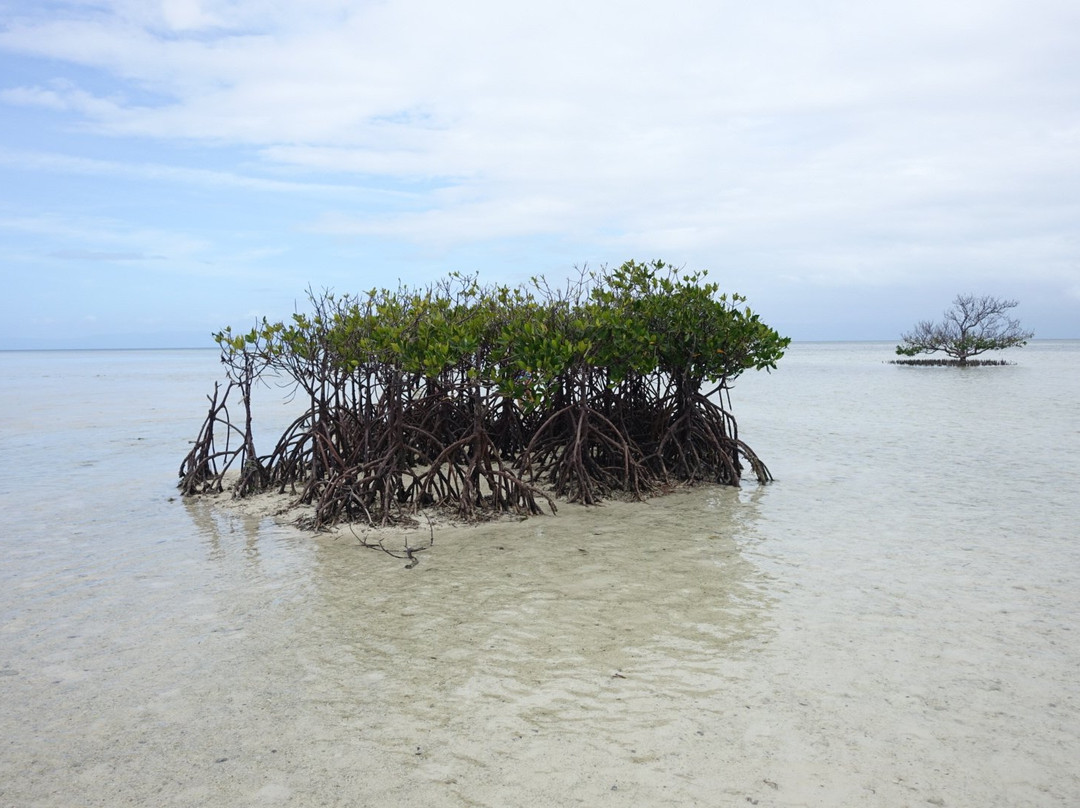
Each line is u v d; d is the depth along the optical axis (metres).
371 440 11.30
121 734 4.53
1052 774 4.02
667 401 13.23
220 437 19.25
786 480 13.12
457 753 4.27
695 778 3.99
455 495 10.92
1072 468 13.95
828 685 5.09
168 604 6.87
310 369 11.61
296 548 8.85
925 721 4.59
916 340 63.91
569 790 3.89
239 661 5.58
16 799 3.87
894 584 7.29
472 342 10.31
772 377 48.62
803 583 7.32
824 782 3.95
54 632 6.20
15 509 11.08
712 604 6.73
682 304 12.26
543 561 8.20
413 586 7.35
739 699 4.89
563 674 5.29
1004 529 9.47
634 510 10.84
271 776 4.06
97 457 16.14
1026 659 5.50
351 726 4.59
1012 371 52.53
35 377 54.84
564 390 12.80
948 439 18.16
